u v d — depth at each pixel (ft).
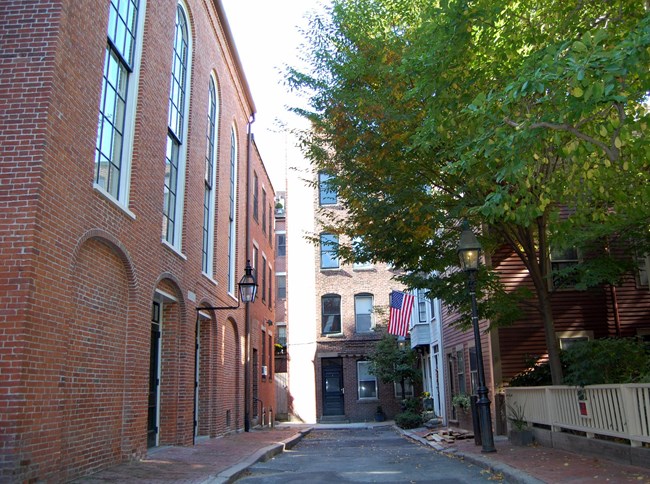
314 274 116.57
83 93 29.27
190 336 49.37
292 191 119.55
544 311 43.68
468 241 40.47
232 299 68.90
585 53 21.72
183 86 51.06
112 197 32.35
